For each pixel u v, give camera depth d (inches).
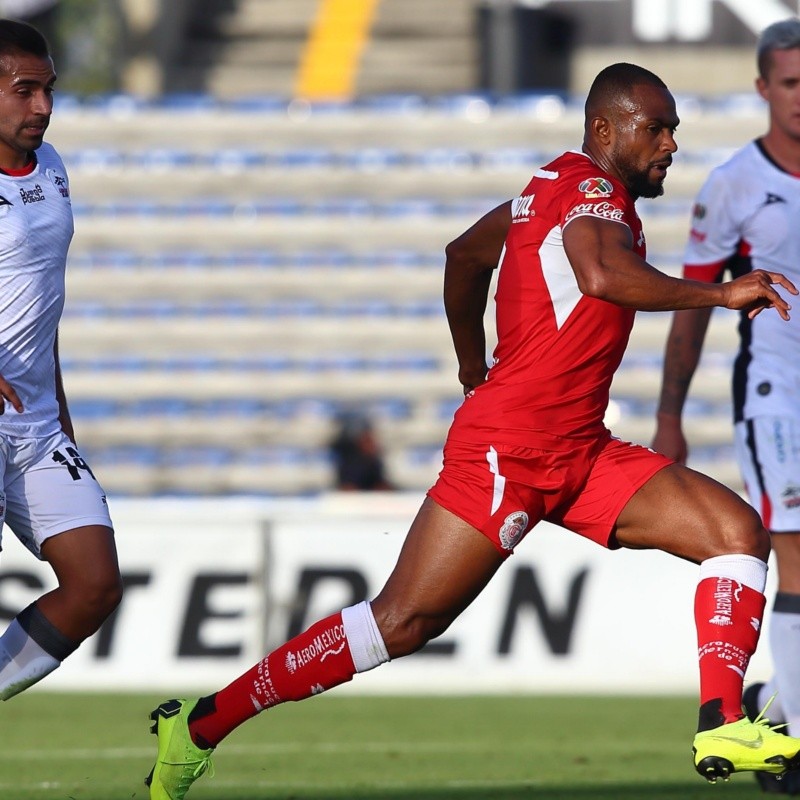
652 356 2316.7
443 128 2723.9
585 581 1330.0
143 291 2480.3
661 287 534.0
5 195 619.2
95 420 2274.9
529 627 1333.7
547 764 904.3
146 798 754.2
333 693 1322.6
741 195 766.5
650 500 583.8
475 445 580.4
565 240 555.8
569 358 576.1
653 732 1071.6
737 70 2989.7
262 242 2566.4
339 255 2539.4
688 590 1325.0
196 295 2477.9
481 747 988.6
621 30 3004.4
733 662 556.4
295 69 3127.5
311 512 1341.0
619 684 1323.8
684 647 1322.6
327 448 2231.8
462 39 3201.3
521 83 3021.7
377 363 2370.8
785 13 2989.7
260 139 2738.7
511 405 579.5
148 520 1338.6
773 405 757.9
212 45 3186.5
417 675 1344.7
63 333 2400.3
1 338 624.1
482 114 2738.7
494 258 628.7
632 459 594.2
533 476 578.6
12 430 629.3
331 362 2374.5
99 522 640.4
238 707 595.8
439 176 2650.1
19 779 831.7
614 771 871.7
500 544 578.9
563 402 579.5
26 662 633.0
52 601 633.6
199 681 1331.2
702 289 536.1
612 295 537.0
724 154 2642.7
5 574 1288.1
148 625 1334.9
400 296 2481.5
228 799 750.5
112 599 634.2
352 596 1337.4
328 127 2736.2
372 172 2657.5
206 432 2252.7
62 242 639.1
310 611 1336.1
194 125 2746.1
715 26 2994.6
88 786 800.3
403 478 2171.5
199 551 1338.6
